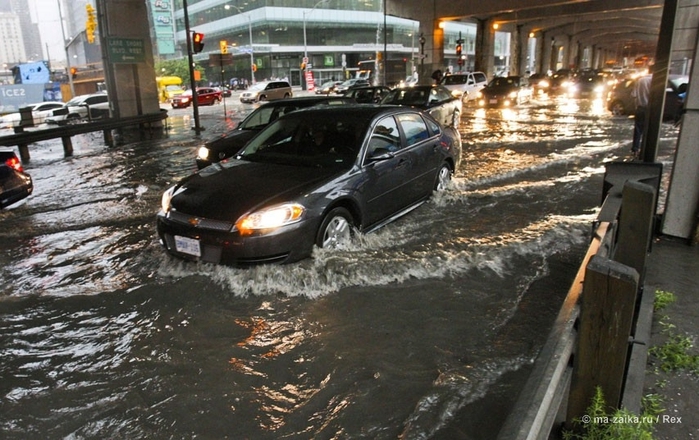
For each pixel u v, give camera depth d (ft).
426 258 16.02
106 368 10.86
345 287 14.21
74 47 336.49
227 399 9.67
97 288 14.93
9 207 25.82
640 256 11.17
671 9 14.53
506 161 33.83
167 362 10.99
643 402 8.30
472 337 11.61
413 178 20.12
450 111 54.19
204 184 16.07
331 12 245.45
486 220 20.13
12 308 13.82
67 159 43.93
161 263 16.34
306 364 10.73
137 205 25.43
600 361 6.68
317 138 18.19
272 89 121.70
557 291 13.78
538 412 5.44
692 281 12.72
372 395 9.65
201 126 65.82
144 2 66.39
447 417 8.98
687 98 14.55
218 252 14.34
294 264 14.82
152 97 69.21
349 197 16.24
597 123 55.77
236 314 12.96
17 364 11.12
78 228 21.67
